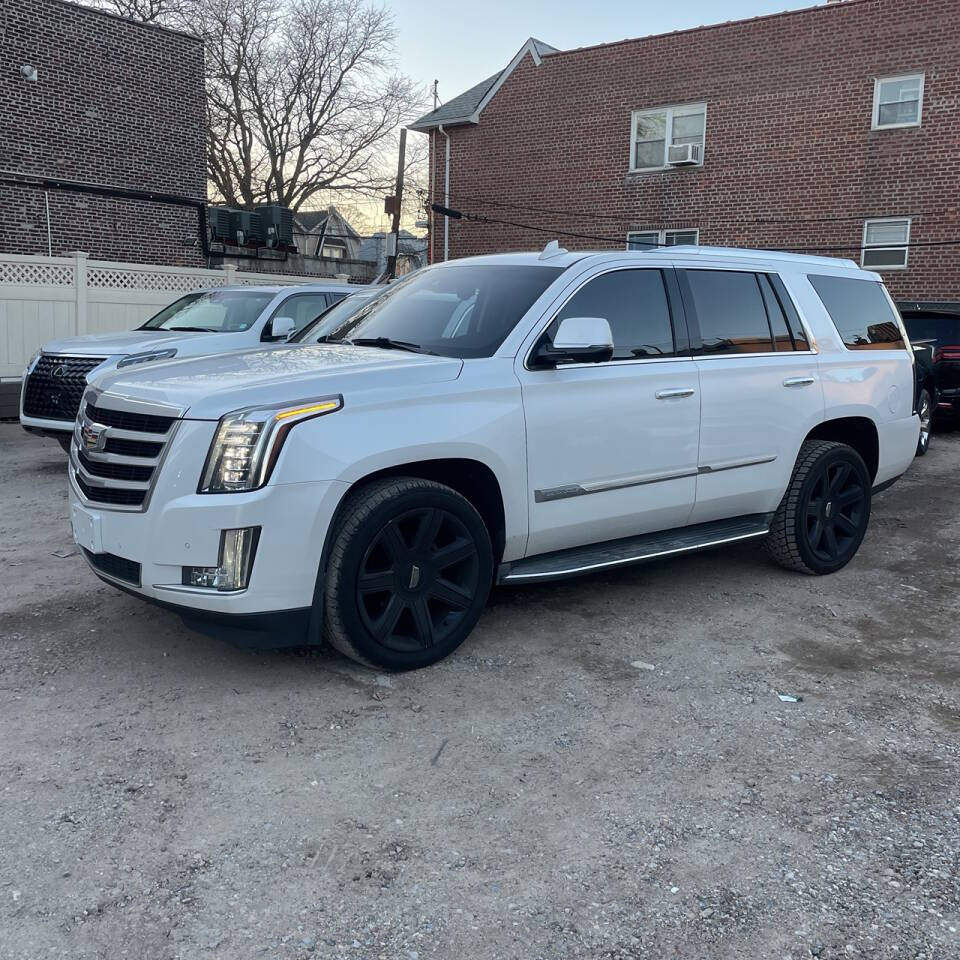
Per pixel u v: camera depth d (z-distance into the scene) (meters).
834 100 18.16
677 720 3.68
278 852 2.75
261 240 22.27
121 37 19.08
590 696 3.89
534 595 5.27
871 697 3.96
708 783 3.19
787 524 5.52
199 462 3.51
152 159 19.94
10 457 9.91
